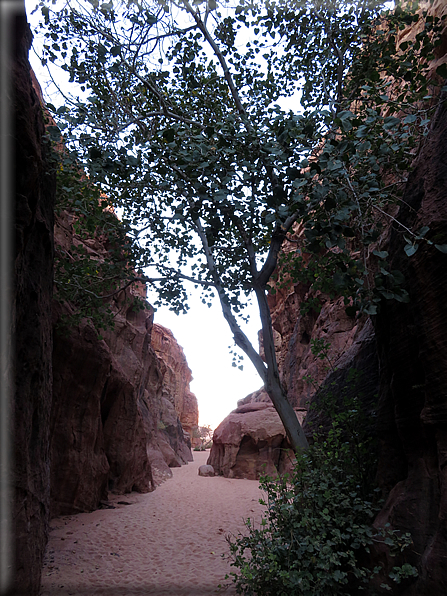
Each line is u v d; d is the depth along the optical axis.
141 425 13.33
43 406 5.06
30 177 3.52
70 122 4.66
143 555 6.82
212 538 7.98
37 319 4.64
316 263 7.14
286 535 4.26
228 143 4.72
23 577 3.92
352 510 4.20
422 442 3.89
